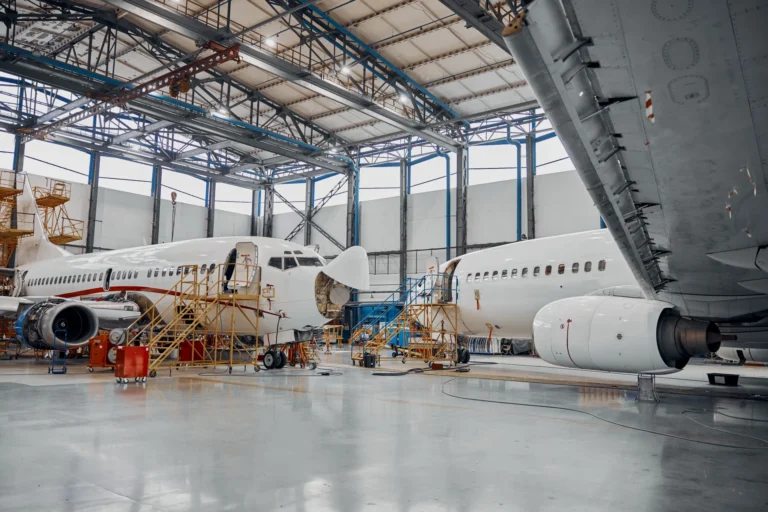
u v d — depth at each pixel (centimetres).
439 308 1897
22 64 2544
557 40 358
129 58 3123
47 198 3016
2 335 2369
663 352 1003
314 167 4403
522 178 3497
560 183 3309
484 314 1739
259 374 1594
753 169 480
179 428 740
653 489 477
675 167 502
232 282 1702
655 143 470
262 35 2738
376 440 674
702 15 324
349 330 4147
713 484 493
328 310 1733
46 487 467
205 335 1728
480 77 2967
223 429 736
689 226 632
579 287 1462
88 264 2223
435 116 3406
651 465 561
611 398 1123
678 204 580
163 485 476
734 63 358
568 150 493
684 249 715
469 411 923
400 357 2742
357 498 445
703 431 755
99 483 480
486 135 3662
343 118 3638
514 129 3503
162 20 2177
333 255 4356
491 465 557
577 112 438
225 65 3139
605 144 496
